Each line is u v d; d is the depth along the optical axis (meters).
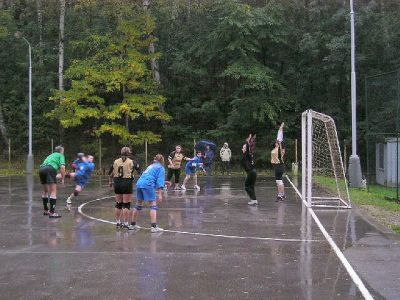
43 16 39.47
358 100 32.28
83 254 8.61
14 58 38.28
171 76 36.91
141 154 33.78
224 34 31.70
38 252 8.80
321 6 32.81
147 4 32.22
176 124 36.28
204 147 24.48
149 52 33.28
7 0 39.97
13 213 13.67
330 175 22.11
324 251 8.69
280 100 32.31
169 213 13.38
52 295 6.34
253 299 6.12
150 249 8.95
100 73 30.48
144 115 32.06
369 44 31.08
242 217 12.64
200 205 15.00
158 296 6.26
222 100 35.72
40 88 36.94
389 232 10.44
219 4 32.25
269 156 31.92
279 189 15.91
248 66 31.38
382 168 21.58
